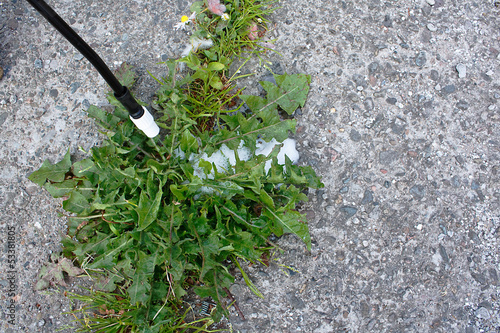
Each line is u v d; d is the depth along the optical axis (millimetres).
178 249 1486
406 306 1789
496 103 1961
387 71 1953
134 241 1580
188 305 1756
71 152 1858
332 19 1984
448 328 1785
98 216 1576
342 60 1946
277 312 1765
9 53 1942
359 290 1790
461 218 1859
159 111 1759
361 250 1813
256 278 1779
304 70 1928
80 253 1556
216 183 1567
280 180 1565
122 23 1956
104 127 1703
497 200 1881
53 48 1943
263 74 1916
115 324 1702
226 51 1894
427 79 1963
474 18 2045
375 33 1987
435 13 2035
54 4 1980
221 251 1613
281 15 1971
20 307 1770
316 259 1796
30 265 1794
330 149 1873
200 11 1871
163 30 1943
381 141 1896
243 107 1873
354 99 1914
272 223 1614
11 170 1854
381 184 1860
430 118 1930
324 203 1834
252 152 1699
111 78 1188
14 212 1825
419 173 1881
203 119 1831
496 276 1825
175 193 1499
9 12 1974
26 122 1884
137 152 1689
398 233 1834
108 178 1610
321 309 1771
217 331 1755
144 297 1538
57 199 1829
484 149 1920
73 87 1903
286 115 1878
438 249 1831
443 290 1807
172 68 1740
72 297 1752
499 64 2004
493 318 1797
